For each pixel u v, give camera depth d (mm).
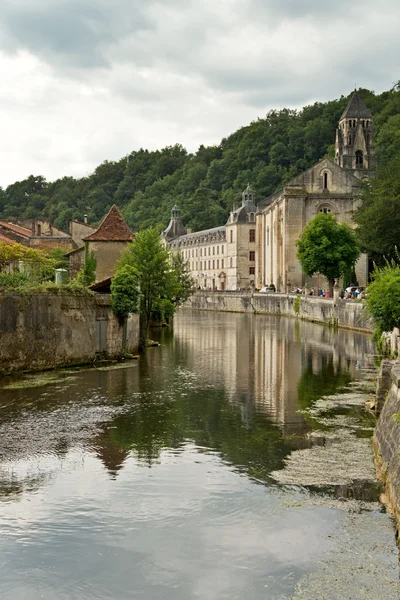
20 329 35469
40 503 15977
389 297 33250
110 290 48312
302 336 64188
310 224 89188
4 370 34719
